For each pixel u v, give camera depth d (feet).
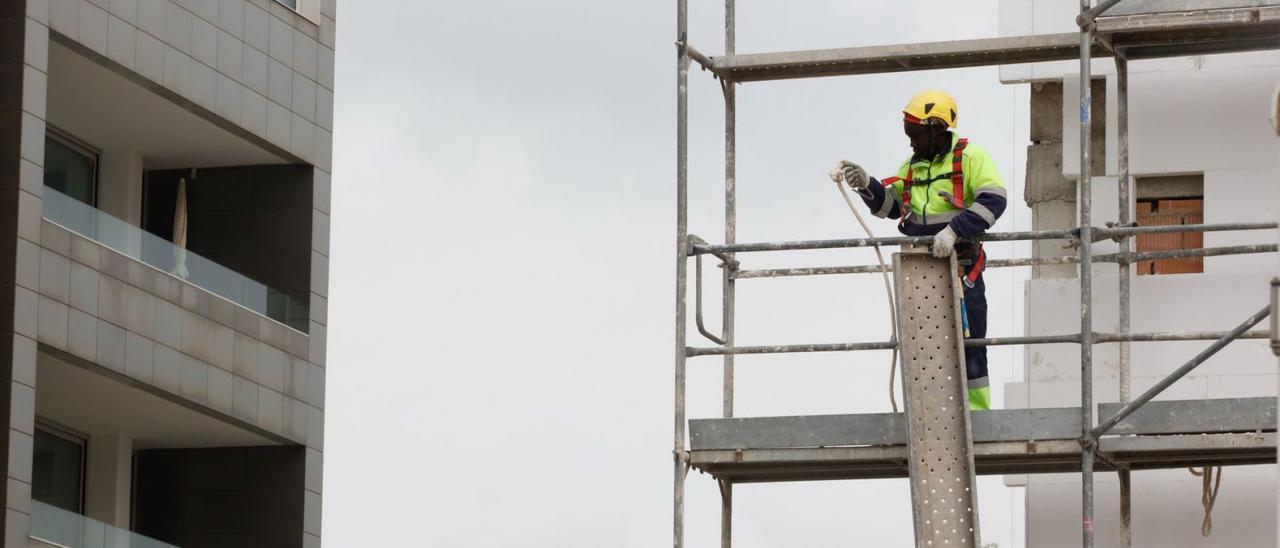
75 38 102.32
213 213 119.65
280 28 117.91
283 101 117.80
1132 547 56.65
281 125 117.39
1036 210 60.08
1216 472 56.08
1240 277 56.90
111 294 103.19
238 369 111.96
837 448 52.37
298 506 116.67
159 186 119.65
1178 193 58.95
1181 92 58.13
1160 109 58.29
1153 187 59.16
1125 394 55.31
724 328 55.16
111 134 113.19
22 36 98.78
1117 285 57.57
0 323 96.68
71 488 112.37
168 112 110.93
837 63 55.83
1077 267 58.95
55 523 98.17
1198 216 58.90
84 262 101.60
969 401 53.57
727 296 55.26
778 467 54.08
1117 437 50.90
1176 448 50.37
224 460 117.91
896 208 55.47
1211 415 50.14
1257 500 55.98
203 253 119.14
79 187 112.78
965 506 50.83
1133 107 58.44
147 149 115.96
